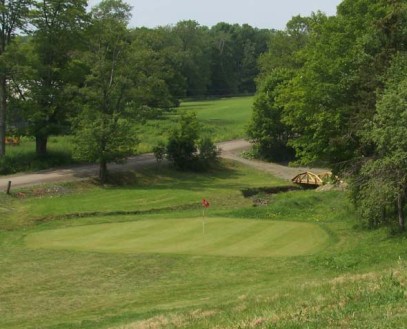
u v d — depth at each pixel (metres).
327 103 32.44
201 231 27.45
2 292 19.25
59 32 49.62
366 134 25.59
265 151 64.25
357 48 30.12
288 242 25.36
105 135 44.78
